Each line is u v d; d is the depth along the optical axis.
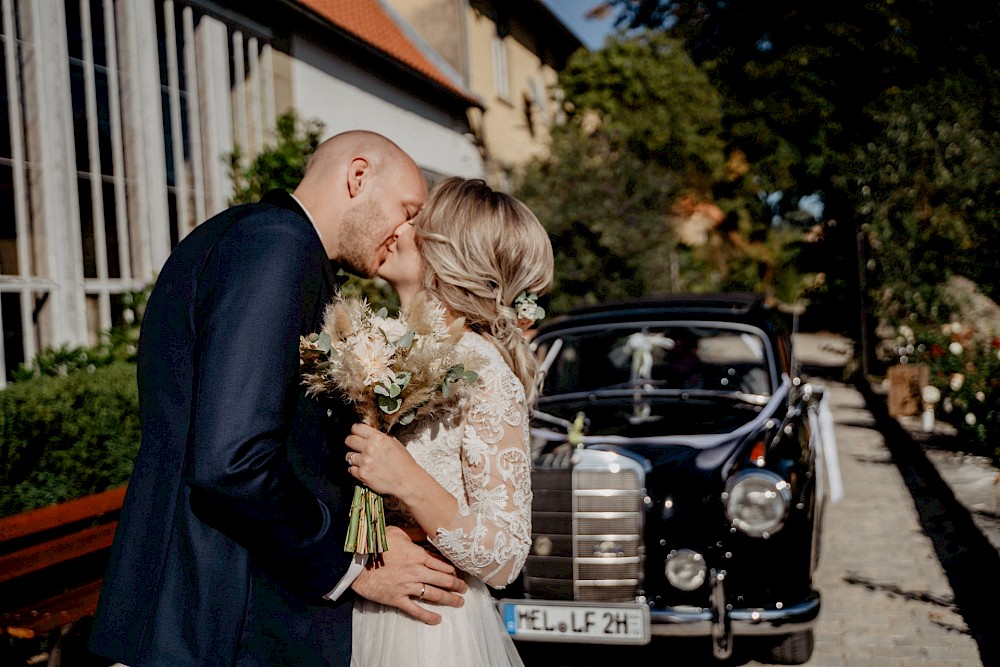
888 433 9.51
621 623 3.68
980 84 12.01
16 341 5.94
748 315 5.18
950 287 10.62
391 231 2.04
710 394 4.79
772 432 4.21
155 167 7.12
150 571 1.68
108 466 4.64
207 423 1.53
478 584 2.09
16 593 3.62
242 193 7.18
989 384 7.52
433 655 1.93
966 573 5.22
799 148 16.75
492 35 17.53
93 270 6.50
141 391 1.76
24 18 5.93
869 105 13.38
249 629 1.66
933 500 6.81
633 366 5.05
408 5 15.09
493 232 2.00
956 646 4.20
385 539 1.81
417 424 1.91
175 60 7.39
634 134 19.31
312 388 1.76
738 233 26.23
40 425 4.29
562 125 14.67
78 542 3.56
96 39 6.65
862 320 13.08
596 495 3.85
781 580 3.75
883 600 4.84
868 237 12.62
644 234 12.64
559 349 5.27
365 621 2.00
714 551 3.76
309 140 7.66
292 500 1.62
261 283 1.62
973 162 10.39
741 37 18.28
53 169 6.07
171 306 1.73
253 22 8.69
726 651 3.68
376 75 11.52
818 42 16.64
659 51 19.95
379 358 1.77
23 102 5.97
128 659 1.65
